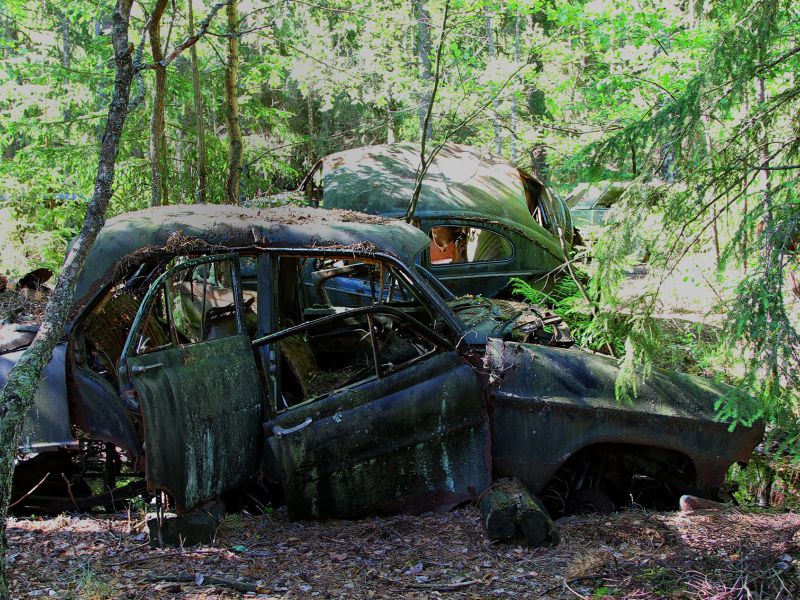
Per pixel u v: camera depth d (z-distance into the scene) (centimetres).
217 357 425
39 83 1239
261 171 1509
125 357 385
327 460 435
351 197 905
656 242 454
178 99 1212
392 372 448
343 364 553
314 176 1071
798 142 425
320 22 1552
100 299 449
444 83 1112
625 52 1173
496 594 366
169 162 1270
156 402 386
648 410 459
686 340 612
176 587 360
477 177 955
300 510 440
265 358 451
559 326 529
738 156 442
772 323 370
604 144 481
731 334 380
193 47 1020
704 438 464
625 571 386
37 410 436
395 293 631
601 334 507
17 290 687
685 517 453
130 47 374
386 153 988
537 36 1163
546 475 456
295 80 1772
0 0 1541
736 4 464
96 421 437
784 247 378
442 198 899
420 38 1329
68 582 362
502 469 458
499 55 1293
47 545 409
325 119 2069
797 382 372
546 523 416
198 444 405
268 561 397
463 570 391
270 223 471
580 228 1194
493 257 919
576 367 463
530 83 1153
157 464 385
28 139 1527
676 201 445
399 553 407
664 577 375
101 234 459
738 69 435
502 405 454
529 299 820
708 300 673
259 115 1376
